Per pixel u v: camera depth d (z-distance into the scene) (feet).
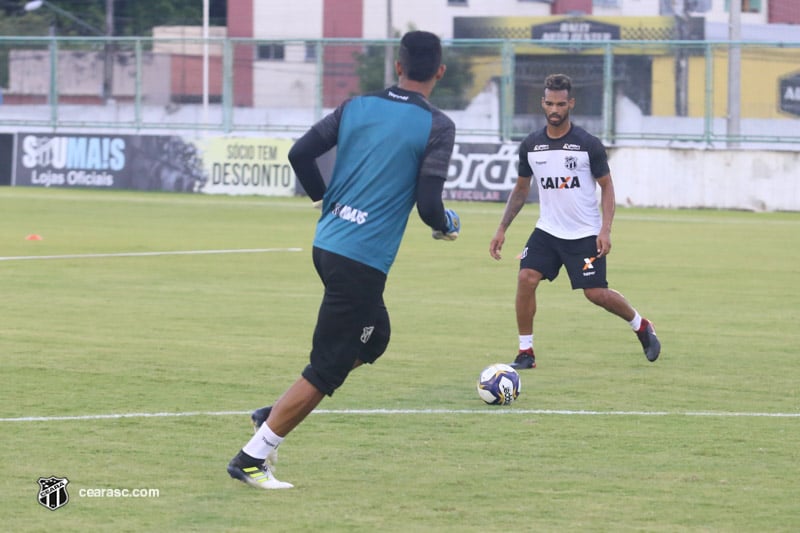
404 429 67.77
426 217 54.85
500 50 288.92
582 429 68.23
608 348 96.73
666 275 147.54
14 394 76.07
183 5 526.57
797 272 151.53
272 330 103.19
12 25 493.36
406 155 54.95
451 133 55.36
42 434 65.62
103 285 131.95
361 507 52.95
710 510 52.80
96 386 78.95
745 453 62.95
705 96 278.26
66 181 303.07
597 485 56.65
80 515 51.60
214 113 328.49
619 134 282.56
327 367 55.72
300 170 56.34
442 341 99.04
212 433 66.33
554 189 86.99
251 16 485.15
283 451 62.75
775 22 499.51
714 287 136.46
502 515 51.88
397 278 142.61
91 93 321.93
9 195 274.16
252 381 81.10
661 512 52.47
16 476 57.41
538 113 288.10
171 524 50.44
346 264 55.06
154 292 126.82
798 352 95.25
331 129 56.18
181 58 325.42
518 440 65.46
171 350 92.94
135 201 264.11
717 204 261.85
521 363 87.71
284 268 149.59
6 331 101.14
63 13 458.91
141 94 318.65
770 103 281.95
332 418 70.33
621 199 268.62
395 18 482.28
